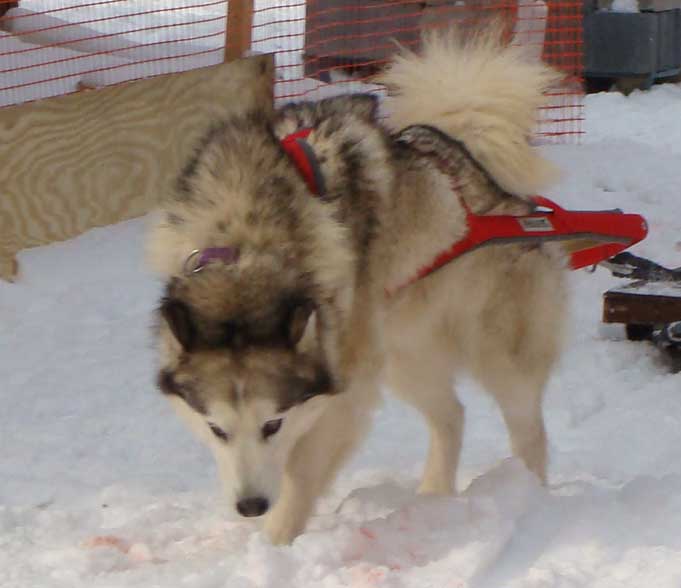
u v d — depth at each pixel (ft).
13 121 27.22
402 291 16.08
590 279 27.04
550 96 19.61
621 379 22.22
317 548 13.79
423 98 16.62
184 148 30.19
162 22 42.37
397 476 17.95
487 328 16.46
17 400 21.11
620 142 36.45
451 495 15.92
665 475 16.21
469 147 16.40
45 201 28.07
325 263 14.30
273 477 13.53
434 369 16.92
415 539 14.35
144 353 23.34
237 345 13.35
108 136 28.86
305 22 40.60
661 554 13.11
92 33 36.14
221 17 38.11
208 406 13.38
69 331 24.31
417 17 40.19
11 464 18.45
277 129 16.21
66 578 13.73
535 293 16.52
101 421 20.29
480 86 16.33
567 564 13.20
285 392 13.37
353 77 41.04
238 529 15.58
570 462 18.15
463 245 15.81
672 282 23.80
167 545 15.19
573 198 31.09
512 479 15.42
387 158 15.66
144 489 17.35
